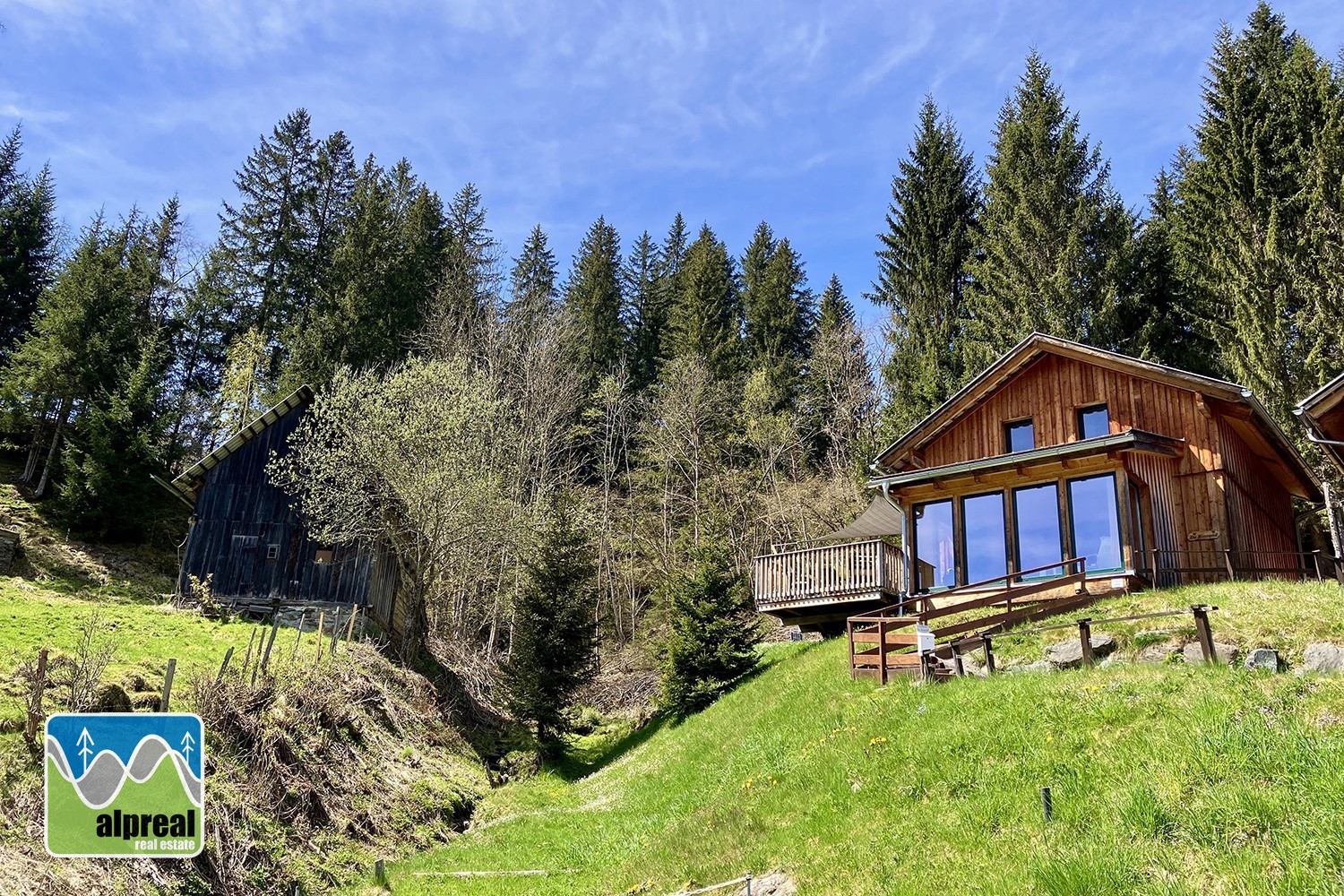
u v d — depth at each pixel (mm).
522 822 19156
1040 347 22109
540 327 46906
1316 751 9109
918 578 22312
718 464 47375
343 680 21781
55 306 38375
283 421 30859
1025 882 8570
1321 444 16281
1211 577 18781
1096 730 11406
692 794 16531
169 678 14453
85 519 33719
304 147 51500
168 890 11938
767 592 25344
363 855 16125
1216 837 8430
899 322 40812
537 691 26656
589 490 47938
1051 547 20203
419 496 28516
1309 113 30031
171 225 50438
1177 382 20016
